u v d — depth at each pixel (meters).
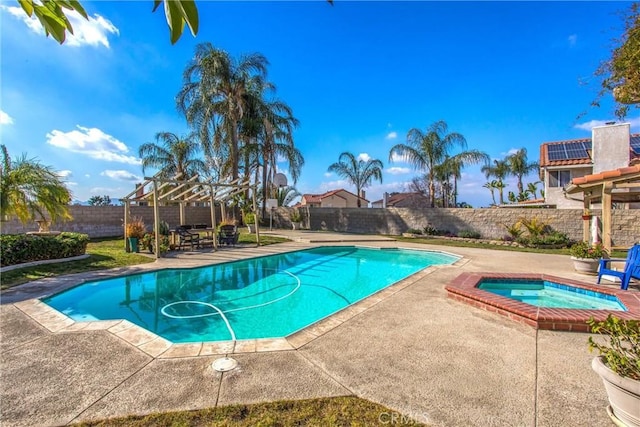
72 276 7.87
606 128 17.80
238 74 21.39
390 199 40.28
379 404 2.76
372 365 3.45
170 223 20.78
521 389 2.99
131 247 12.09
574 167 19.03
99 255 10.86
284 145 24.45
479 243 15.75
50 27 1.30
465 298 5.68
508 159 38.69
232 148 21.84
